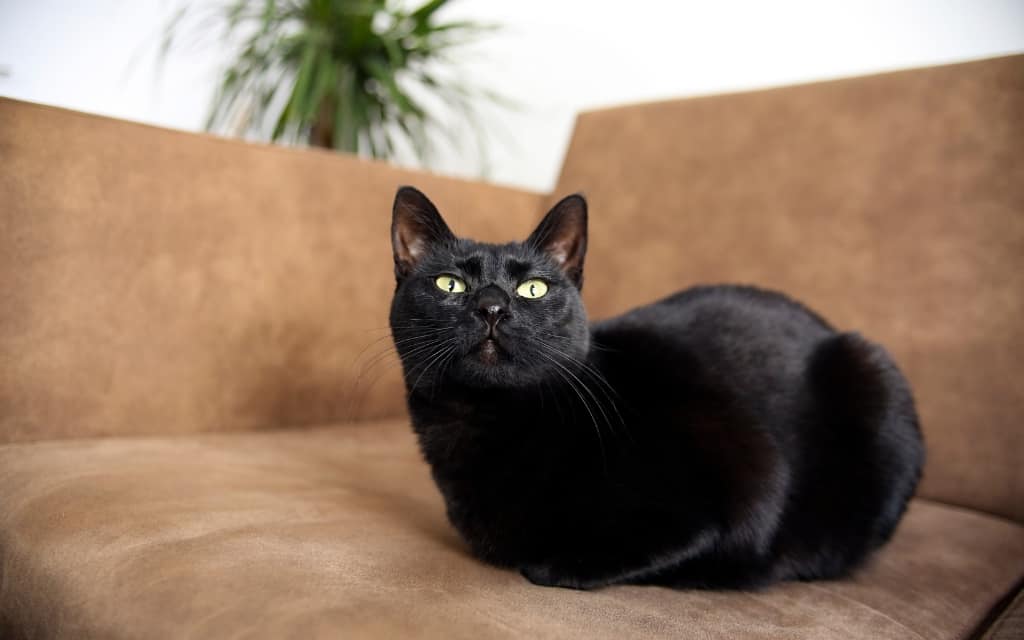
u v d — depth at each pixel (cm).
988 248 58
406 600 37
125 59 108
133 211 61
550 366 48
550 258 52
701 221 71
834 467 50
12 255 56
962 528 54
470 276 49
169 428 63
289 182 68
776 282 66
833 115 67
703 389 48
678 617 40
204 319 64
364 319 72
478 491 47
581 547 45
